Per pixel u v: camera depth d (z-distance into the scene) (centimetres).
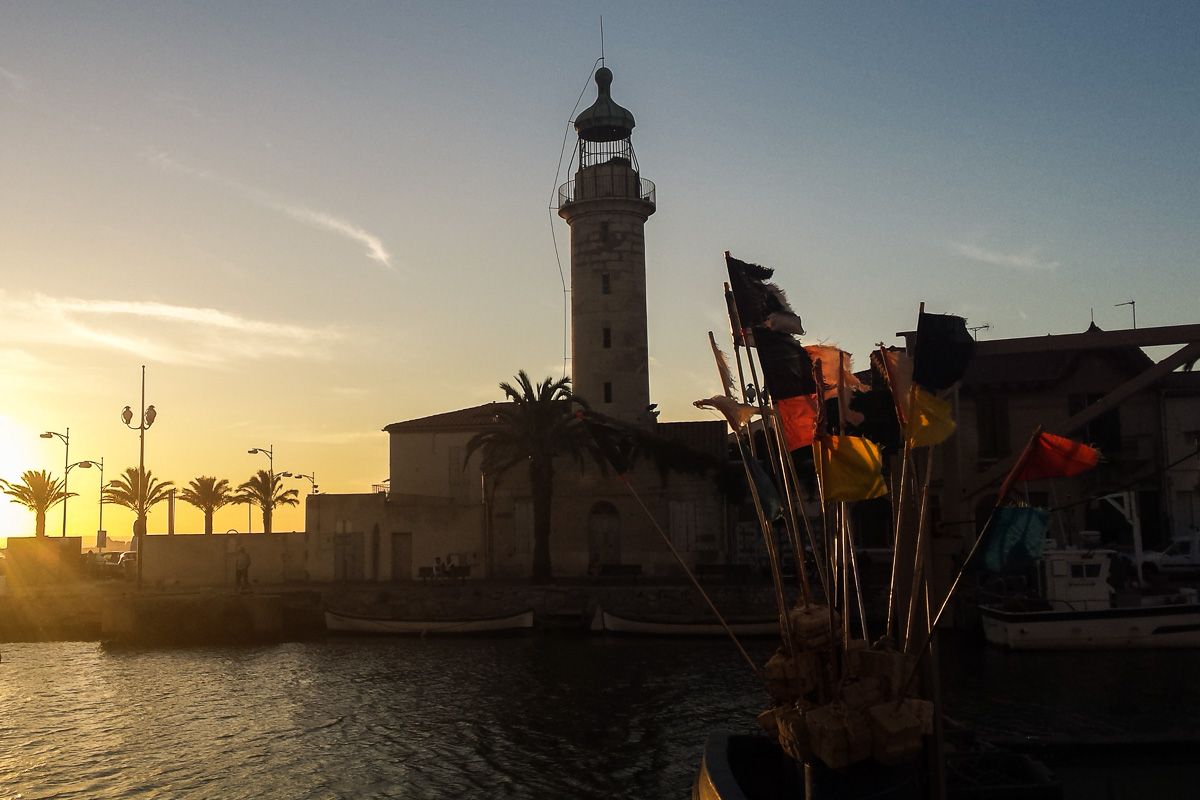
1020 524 878
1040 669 3300
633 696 3064
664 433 5950
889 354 975
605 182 5903
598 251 5906
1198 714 2591
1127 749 1488
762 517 1010
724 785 1066
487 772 2258
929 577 1107
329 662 3950
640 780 2167
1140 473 5212
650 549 5519
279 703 3119
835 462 903
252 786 2209
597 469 5581
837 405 963
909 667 925
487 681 3400
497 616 4544
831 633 935
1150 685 3002
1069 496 5222
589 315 5900
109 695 3328
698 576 5112
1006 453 5288
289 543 6269
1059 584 3797
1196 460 5194
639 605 4616
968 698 2841
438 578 5459
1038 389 5312
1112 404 2183
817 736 889
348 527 5938
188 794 2162
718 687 3184
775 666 956
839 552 1060
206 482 9262
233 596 4809
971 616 3931
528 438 5066
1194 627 3625
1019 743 1478
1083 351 5275
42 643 4844
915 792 927
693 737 2536
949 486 1905
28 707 3131
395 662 3891
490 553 5766
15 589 6122
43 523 8775
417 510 5862
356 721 2820
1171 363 2120
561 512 5622
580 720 2750
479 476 6900
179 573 6244
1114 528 5203
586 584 5041
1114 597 4025
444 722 2773
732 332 1025
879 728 878
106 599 4891
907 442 933
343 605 4884
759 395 986
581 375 5881
